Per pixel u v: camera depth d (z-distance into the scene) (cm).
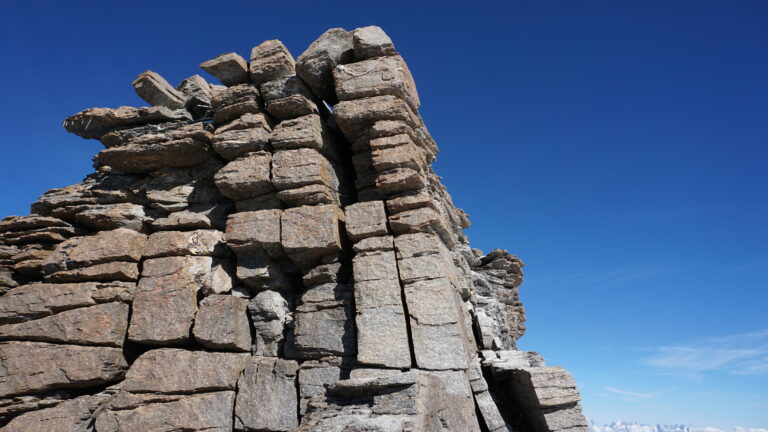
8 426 1669
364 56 2027
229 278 1862
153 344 1777
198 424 1561
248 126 1991
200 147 2042
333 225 1756
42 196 2188
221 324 1691
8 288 2008
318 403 1249
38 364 1753
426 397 1177
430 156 2350
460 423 1344
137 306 1809
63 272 1905
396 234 1731
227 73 2109
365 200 1927
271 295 1778
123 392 1634
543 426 1617
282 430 1534
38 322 1831
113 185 2148
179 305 1773
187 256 1867
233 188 1919
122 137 2202
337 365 1586
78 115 2234
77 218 2069
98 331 1773
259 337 1733
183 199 2058
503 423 1580
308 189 1842
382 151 1828
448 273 1728
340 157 2130
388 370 1502
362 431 994
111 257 1898
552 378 1638
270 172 1919
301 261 1802
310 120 1969
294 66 2141
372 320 1570
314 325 1659
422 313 1557
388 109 1888
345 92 1938
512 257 3244
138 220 2053
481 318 2106
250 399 1596
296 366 1631
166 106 2370
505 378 1839
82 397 1711
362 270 1655
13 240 2064
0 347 1798
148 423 1573
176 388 1628
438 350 1499
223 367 1645
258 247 1816
